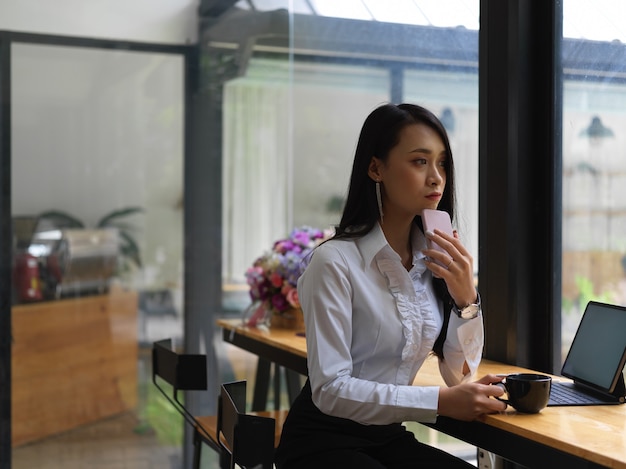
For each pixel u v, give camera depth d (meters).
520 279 2.67
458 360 2.11
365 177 2.08
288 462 2.05
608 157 2.45
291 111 4.30
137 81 4.24
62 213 4.14
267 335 3.16
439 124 2.04
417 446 2.06
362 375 2.03
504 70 2.70
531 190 2.70
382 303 2.00
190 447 4.30
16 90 4.05
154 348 2.79
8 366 4.06
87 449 4.16
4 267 4.05
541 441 1.66
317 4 4.17
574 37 2.59
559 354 2.65
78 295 4.16
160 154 4.28
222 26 4.33
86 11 4.16
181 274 4.31
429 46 3.52
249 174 4.34
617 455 1.49
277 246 3.44
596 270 2.50
